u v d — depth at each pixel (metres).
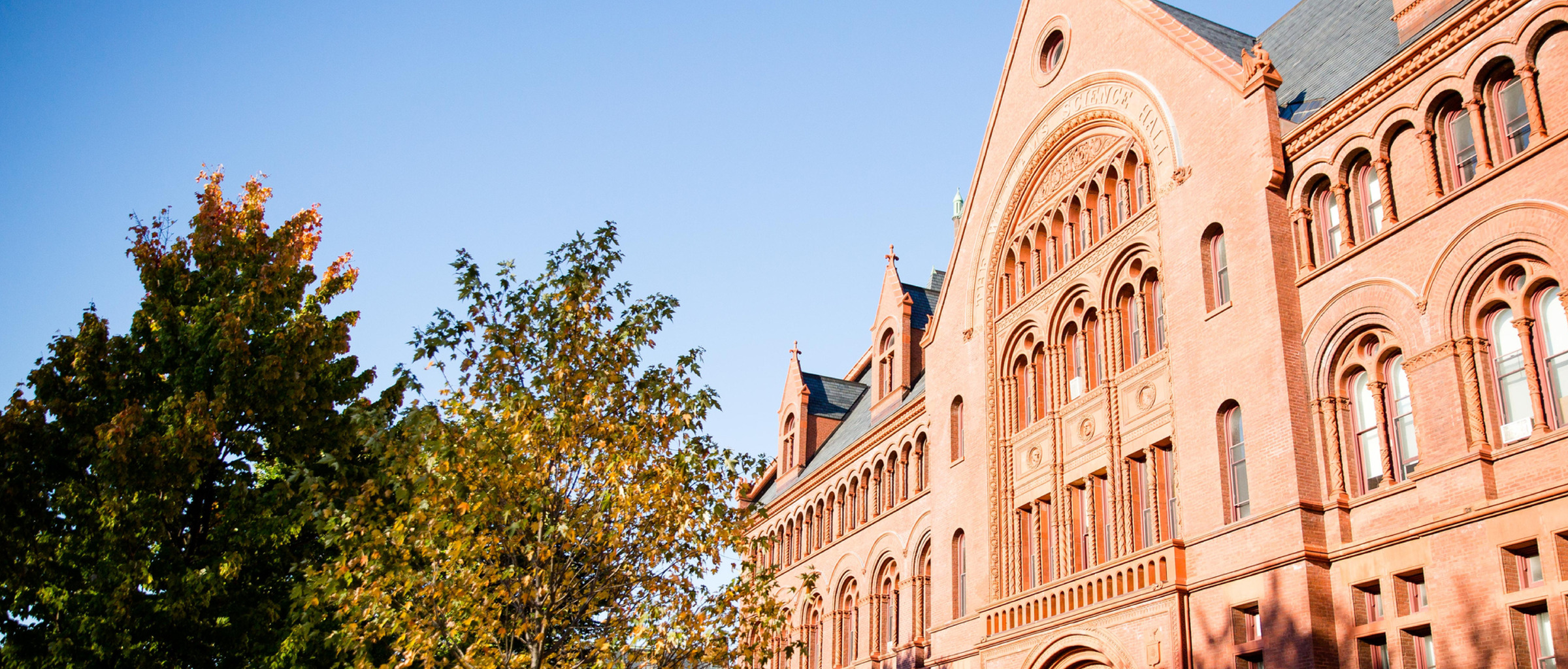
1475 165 18.64
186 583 21.73
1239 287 22.11
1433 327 18.53
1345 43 23.59
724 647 18.48
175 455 22.64
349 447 24.34
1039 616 26.53
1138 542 24.53
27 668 21.64
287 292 26.33
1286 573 19.67
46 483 22.72
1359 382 20.27
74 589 22.34
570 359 19.45
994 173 32.69
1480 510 17.02
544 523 18.14
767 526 48.94
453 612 16.75
